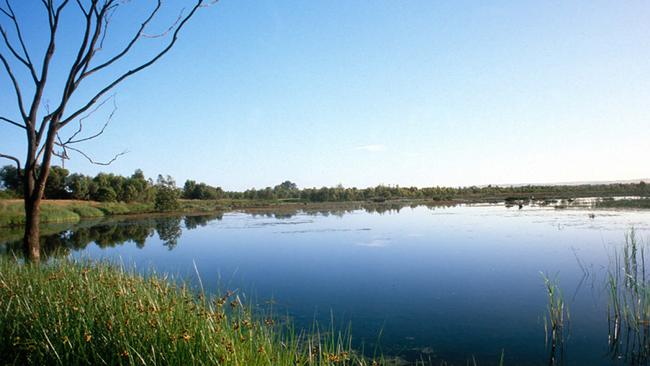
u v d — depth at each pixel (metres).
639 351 6.85
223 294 10.16
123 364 4.16
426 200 78.81
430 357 6.79
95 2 8.32
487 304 9.78
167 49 8.91
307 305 9.85
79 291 5.67
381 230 26.91
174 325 4.61
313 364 4.76
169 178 68.19
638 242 17.48
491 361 6.63
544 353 6.90
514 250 17.14
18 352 4.50
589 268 13.15
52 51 8.62
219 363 3.92
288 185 108.56
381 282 12.27
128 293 5.59
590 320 8.41
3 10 8.15
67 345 4.39
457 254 16.72
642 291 9.62
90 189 60.16
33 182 8.72
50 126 8.55
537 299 10.09
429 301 10.14
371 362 6.48
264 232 27.62
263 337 4.84
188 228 31.55
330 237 23.84
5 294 5.87
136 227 32.78
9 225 33.75
